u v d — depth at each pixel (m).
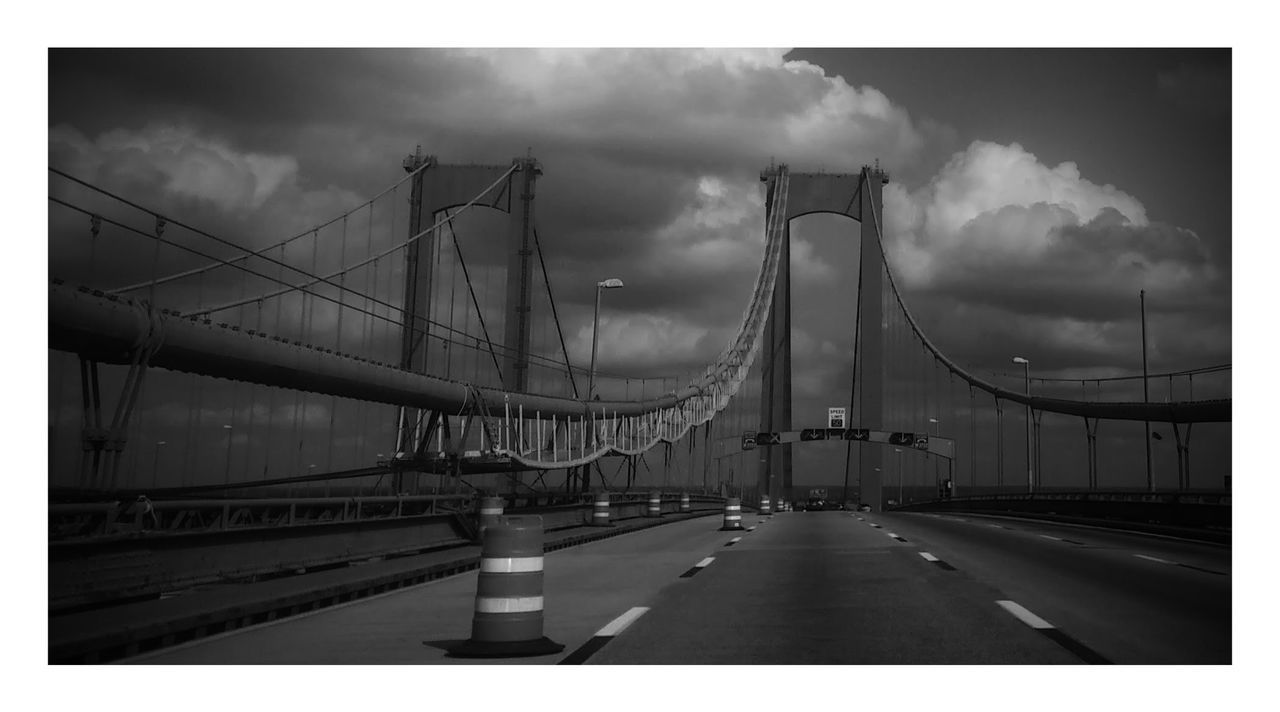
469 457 44.38
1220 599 14.22
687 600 14.91
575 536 31.78
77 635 10.37
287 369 33.75
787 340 151.25
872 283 140.62
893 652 10.39
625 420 69.06
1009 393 114.50
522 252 100.12
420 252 100.88
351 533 20.75
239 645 11.35
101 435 20.19
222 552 16.22
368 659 10.42
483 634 10.64
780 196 141.00
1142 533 33.06
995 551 23.88
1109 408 94.81
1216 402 78.94
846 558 22.05
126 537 14.01
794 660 10.05
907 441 129.88
